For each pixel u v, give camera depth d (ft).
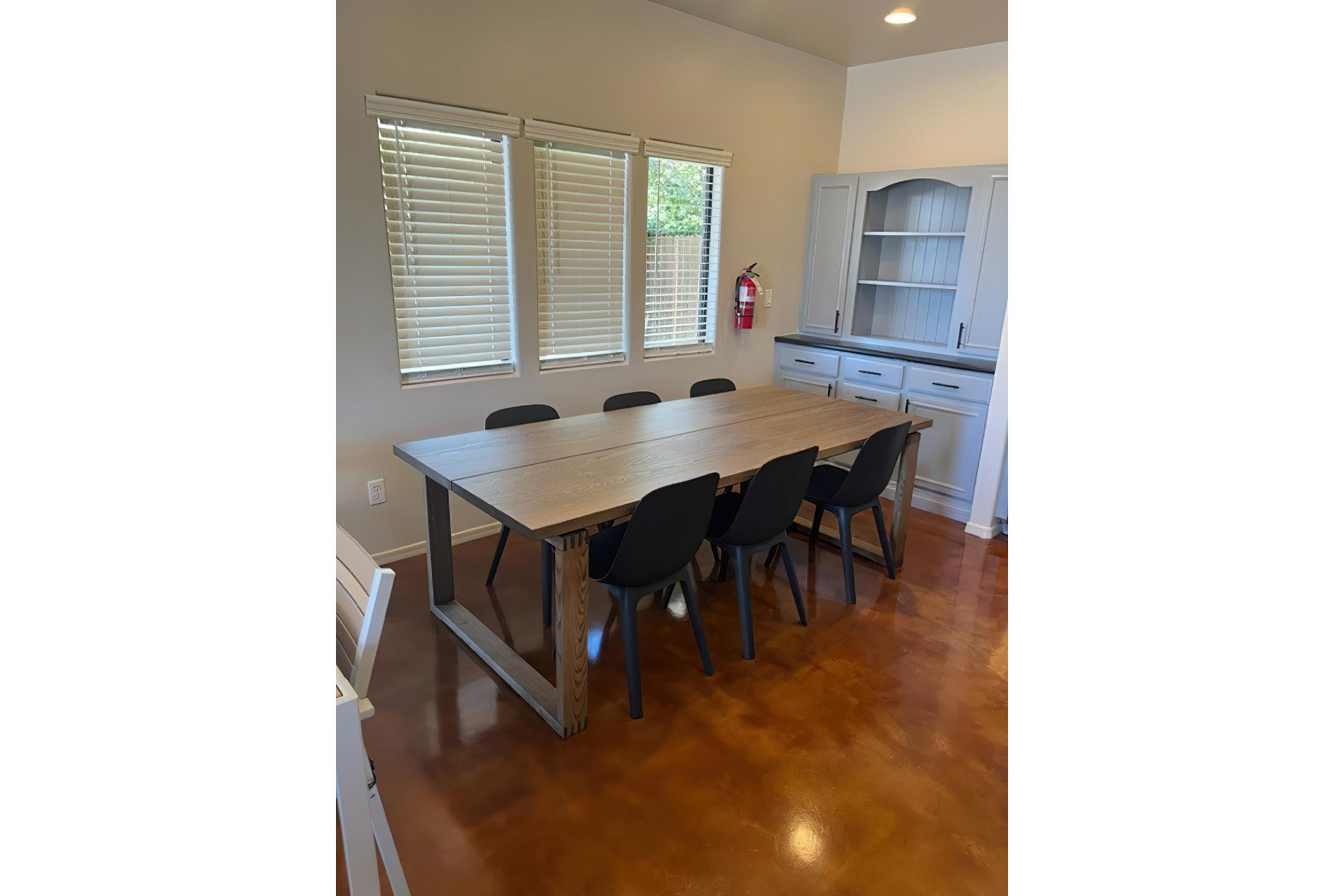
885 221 14.39
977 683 7.54
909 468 10.05
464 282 9.91
